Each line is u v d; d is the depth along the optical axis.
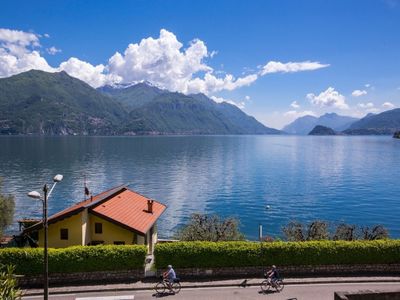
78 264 34.31
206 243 36.09
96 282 34.00
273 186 124.88
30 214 87.44
